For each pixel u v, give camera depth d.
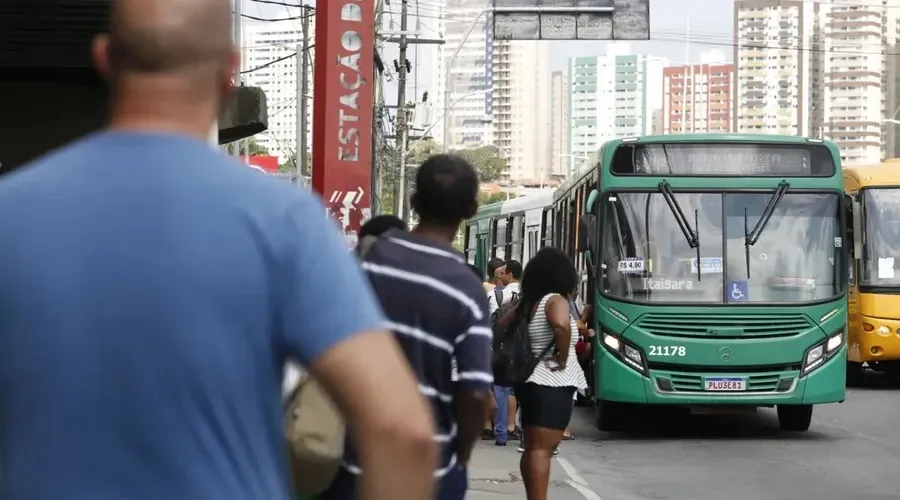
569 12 22.22
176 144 2.28
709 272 15.12
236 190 2.24
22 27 10.80
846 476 12.47
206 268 2.16
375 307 2.29
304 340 2.20
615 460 13.70
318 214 2.29
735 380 14.95
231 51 2.42
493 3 22.31
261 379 2.21
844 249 15.29
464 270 4.84
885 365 24.25
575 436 16.03
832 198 15.34
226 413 2.17
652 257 15.20
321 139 16.17
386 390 2.20
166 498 2.13
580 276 17.55
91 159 2.25
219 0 2.39
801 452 14.34
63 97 12.18
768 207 15.26
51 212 2.19
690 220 15.25
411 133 55.94
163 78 2.31
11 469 2.16
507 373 8.45
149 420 2.13
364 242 5.27
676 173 15.34
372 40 16.16
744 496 11.21
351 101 16.14
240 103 11.59
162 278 2.15
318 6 16.19
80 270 2.15
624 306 15.11
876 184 22.89
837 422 17.62
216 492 2.15
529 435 8.60
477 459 13.61
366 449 2.20
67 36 10.95
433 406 4.72
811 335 15.05
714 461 13.60
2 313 2.16
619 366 15.09
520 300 8.69
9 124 12.16
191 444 2.14
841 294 15.17
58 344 2.13
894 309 22.50
